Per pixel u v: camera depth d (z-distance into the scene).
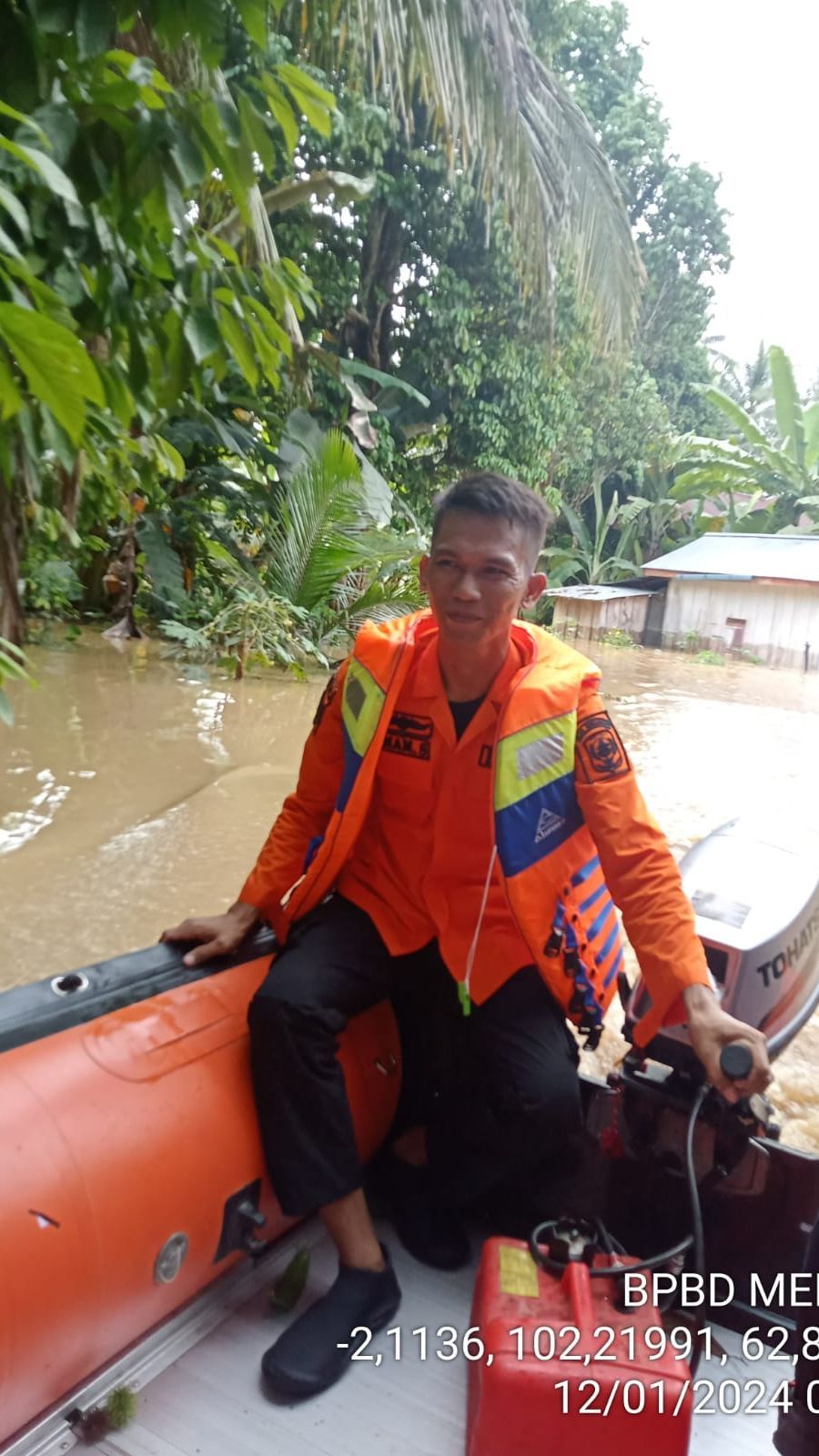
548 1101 1.47
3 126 1.62
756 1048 1.30
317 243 10.79
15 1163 1.08
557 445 15.59
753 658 15.67
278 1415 1.28
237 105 1.86
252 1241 1.39
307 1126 1.39
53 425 1.75
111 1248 1.15
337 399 10.76
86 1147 1.15
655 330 21.00
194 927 1.61
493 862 1.54
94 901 3.47
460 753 1.54
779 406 18.91
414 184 10.76
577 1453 1.14
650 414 18.58
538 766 1.47
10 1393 1.08
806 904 1.70
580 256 9.05
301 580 9.57
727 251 20.58
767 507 20.42
